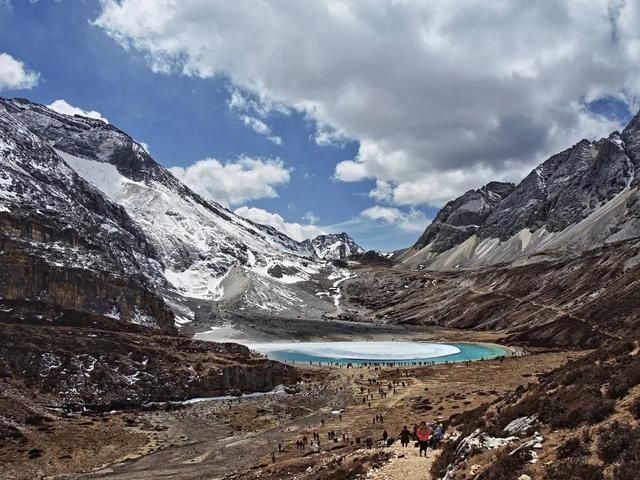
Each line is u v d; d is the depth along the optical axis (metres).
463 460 24.78
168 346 115.25
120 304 139.75
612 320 151.50
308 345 193.25
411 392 103.94
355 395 104.94
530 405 27.50
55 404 82.94
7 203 141.38
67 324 119.69
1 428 69.88
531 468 20.05
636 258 192.12
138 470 60.19
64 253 139.62
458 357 164.88
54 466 60.75
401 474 29.11
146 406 90.31
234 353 124.25
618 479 16.70
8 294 117.75
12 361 88.62
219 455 66.25
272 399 100.69
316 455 57.50
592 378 26.45
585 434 20.50
